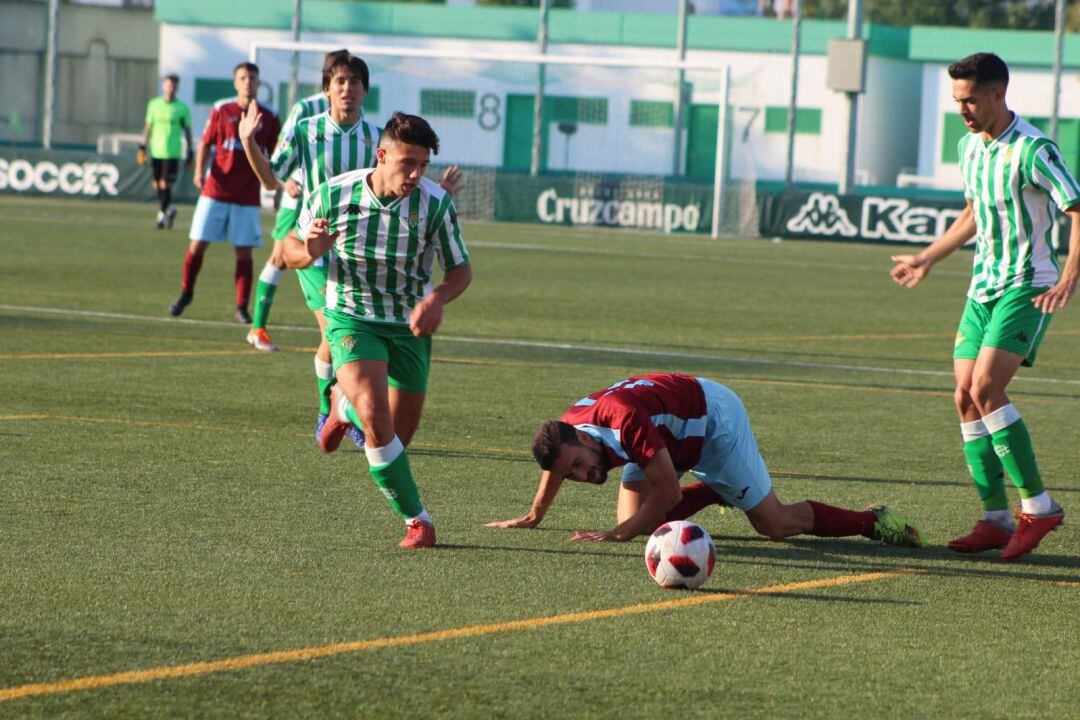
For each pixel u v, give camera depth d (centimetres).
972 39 9869
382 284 1314
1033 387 2467
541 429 1246
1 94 10975
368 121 1889
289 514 1374
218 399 2042
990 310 1343
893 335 3231
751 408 2133
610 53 9856
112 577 1133
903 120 10375
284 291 3716
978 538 1326
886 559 1285
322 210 1300
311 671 927
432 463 1650
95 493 1430
